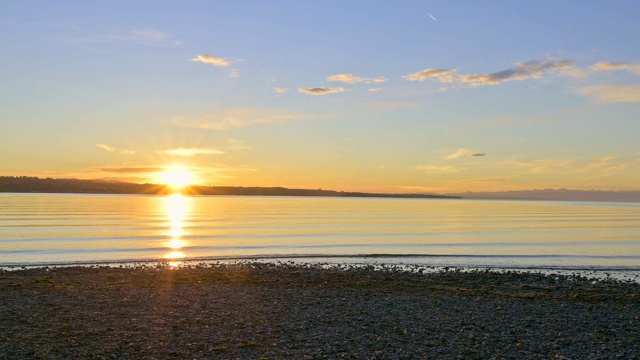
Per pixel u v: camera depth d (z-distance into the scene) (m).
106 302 24.00
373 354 16.72
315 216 130.00
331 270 37.75
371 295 26.89
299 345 17.58
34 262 42.31
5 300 24.05
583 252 53.69
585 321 21.78
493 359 16.47
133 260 44.00
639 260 47.59
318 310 23.02
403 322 21.02
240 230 79.81
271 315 21.89
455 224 103.62
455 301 25.66
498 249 55.62
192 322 20.47
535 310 23.84
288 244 58.53
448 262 44.75
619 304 25.77
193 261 43.69
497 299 26.41
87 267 37.56
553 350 17.50
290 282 30.80
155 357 16.17
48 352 16.42
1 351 16.41
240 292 27.00
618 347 17.98
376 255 48.56
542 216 154.25
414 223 105.25
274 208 192.25
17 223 88.69
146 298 25.08
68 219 101.44
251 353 16.69
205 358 16.17
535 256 49.56
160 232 74.12
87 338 18.03
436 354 16.88
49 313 21.56
